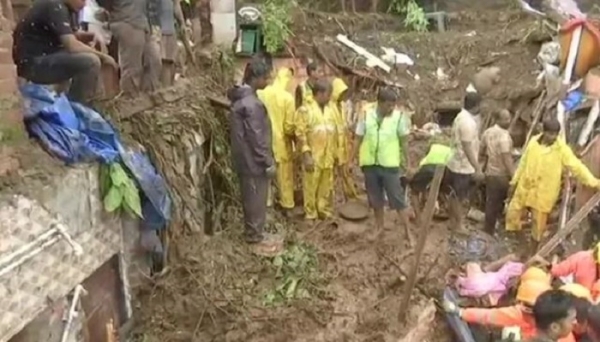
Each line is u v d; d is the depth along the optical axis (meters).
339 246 7.53
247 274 6.75
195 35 10.02
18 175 4.65
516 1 12.80
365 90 11.09
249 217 7.21
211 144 7.82
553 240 6.57
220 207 7.77
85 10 7.39
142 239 6.07
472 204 8.70
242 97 7.05
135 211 5.60
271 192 8.27
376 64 11.33
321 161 7.98
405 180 8.11
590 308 4.94
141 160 5.89
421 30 12.47
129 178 5.59
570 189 7.64
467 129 7.59
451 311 5.91
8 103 4.76
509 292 6.27
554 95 9.09
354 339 6.01
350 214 8.26
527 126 10.34
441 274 6.84
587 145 8.12
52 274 4.65
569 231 6.60
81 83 5.89
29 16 5.72
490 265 6.70
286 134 8.01
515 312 5.63
